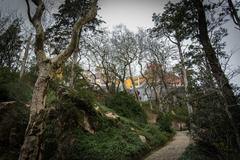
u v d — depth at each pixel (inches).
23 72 826.8
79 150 452.1
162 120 1077.8
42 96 360.2
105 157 444.8
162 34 880.3
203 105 406.9
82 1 813.9
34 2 413.4
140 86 2214.6
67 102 546.9
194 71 431.8
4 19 791.1
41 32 390.0
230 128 368.5
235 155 351.9
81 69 1266.0
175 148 687.1
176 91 928.9
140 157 545.6
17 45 833.5
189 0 571.2
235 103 376.5
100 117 592.1
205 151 422.9
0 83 587.8
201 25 521.7
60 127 499.5
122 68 1418.6
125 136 585.3
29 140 333.1
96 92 1219.2
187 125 474.0
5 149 456.8
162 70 1355.8
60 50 959.6
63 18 882.8
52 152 461.7
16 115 505.7
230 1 463.2
